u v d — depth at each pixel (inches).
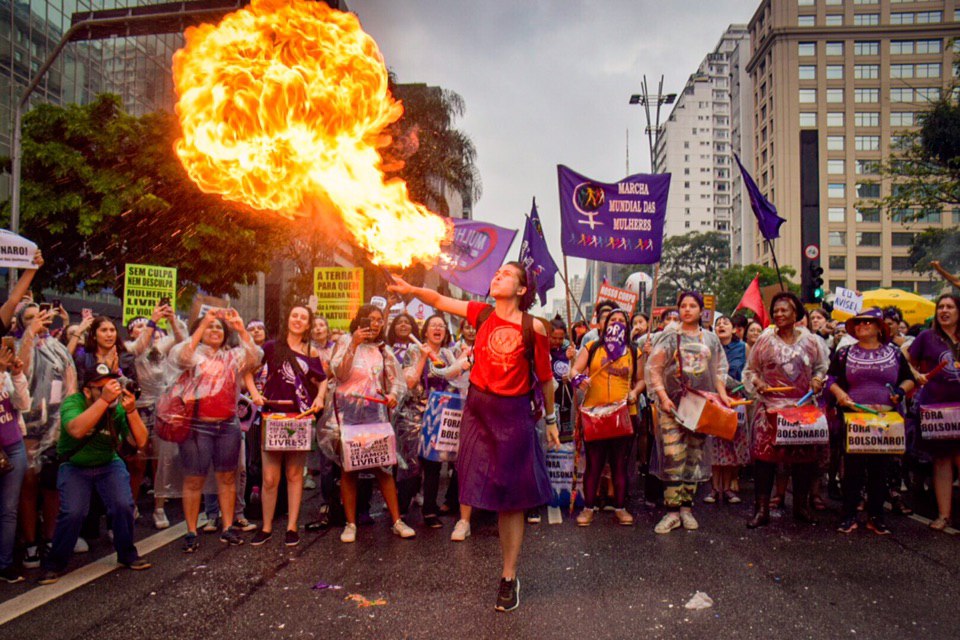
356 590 179.5
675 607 163.3
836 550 213.9
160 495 223.5
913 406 278.2
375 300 435.5
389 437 232.5
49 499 221.9
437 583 184.9
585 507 259.0
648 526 252.5
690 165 5315.0
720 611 160.1
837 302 445.4
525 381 167.9
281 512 282.2
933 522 243.0
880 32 3233.3
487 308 175.0
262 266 811.4
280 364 238.7
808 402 246.2
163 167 700.7
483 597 172.4
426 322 276.1
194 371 221.9
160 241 738.2
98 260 739.4
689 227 5290.4
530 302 177.2
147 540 237.5
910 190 1120.2
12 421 192.2
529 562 205.0
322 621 157.3
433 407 255.6
